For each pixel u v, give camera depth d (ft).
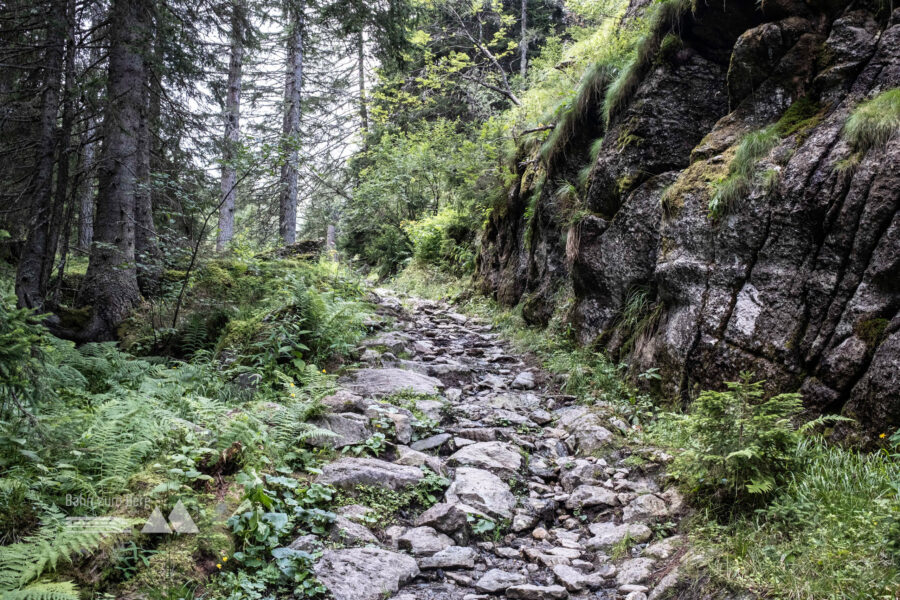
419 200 57.67
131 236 28.04
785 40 17.40
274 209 62.34
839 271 14.25
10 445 11.17
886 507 10.07
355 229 63.67
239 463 12.96
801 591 9.12
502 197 37.83
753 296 16.03
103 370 20.17
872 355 13.05
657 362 18.84
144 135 29.45
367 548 11.51
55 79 25.48
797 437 12.42
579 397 20.67
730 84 18.94
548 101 34.22
